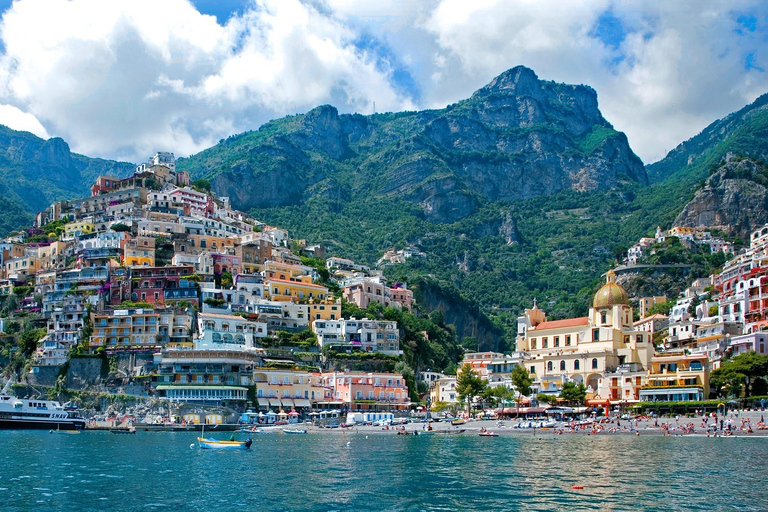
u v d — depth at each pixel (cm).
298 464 13800
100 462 14038
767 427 18212
